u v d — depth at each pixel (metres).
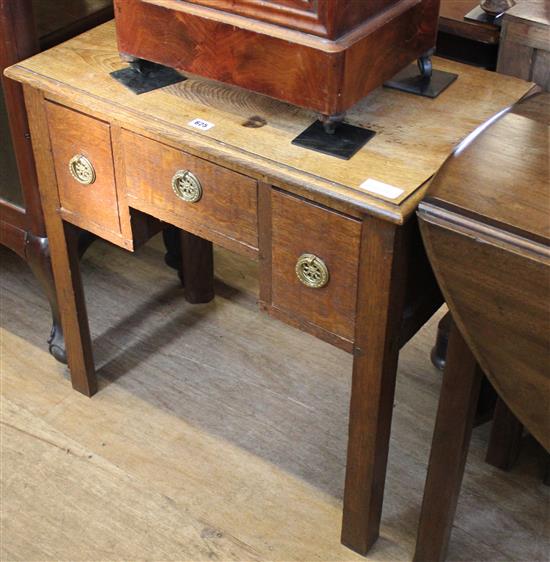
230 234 1.65
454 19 1.77
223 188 1.59
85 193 1.82
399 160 1.50
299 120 1.59
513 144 1.41
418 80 1.68
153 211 1.74
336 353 2.26
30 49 1.82
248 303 2.40
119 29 1.67
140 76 1.71
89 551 1.84
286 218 1.54
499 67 1.74
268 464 2.01
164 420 2.10
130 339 2.30
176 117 1.61
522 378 1.38
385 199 1.42
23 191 1.98
